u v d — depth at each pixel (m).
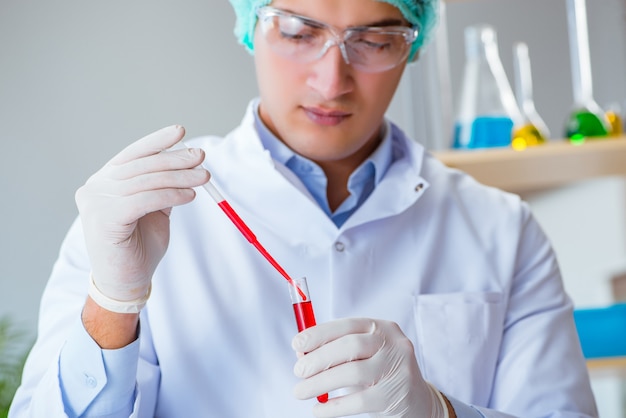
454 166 2.68
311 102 1.69
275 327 1.74
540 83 3.01
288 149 1.87
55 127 3.51
